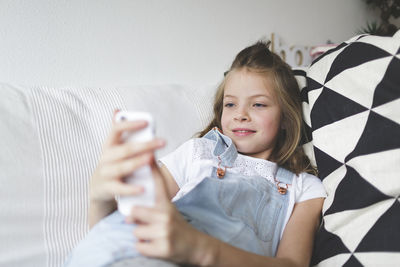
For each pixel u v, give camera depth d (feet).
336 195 1.98
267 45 3.15
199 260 1.30
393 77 1.87
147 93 2.69
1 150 1.85
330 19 5.10
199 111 2.90
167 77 3.47
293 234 2.10
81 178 2.09
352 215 1.83
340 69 2.21
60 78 2.82
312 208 2.30
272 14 4.31
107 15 3.02
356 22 5.52
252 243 1.79
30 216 1.86
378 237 1.65
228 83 2.70
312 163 2.59
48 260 1.85
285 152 2.63
